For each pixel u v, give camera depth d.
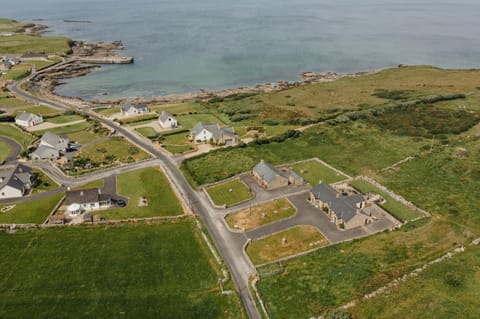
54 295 57.66
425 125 124.00
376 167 99.12
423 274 57.97
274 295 57.34
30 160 104.06
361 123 128.75
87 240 70.56
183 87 192.38
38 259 65.38
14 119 135.12
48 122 133.50
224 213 79.94
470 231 69.69
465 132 117.81
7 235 71.62
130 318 53.81
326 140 117.69
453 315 48.94
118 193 87.50
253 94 174.88
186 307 55.81
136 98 173.25
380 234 71.12
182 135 122.81
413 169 96.75
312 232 72.81
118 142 115.56
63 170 97.75
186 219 77.44
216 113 147.62
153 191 88.56
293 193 87.19
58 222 75.25
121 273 62.25
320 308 53.84
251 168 99.69
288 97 166.38
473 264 59.53
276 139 117.06
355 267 62.00
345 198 79.19
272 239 71.25
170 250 68.12
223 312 54.97
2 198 84.62
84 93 181.50
